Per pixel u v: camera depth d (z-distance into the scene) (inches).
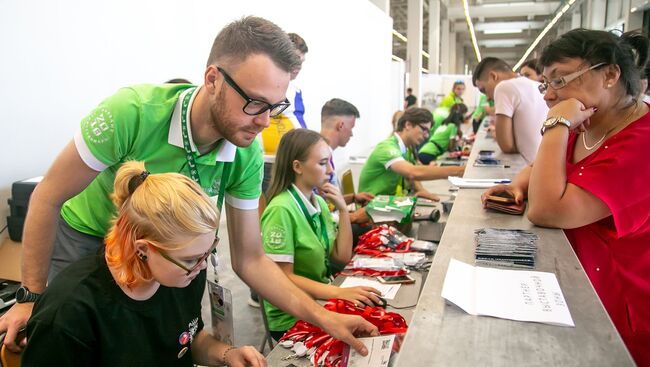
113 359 41.9
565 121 48.9
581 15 515.5
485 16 683.4
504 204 55.7
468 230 47.7
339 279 72.1
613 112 48.7
